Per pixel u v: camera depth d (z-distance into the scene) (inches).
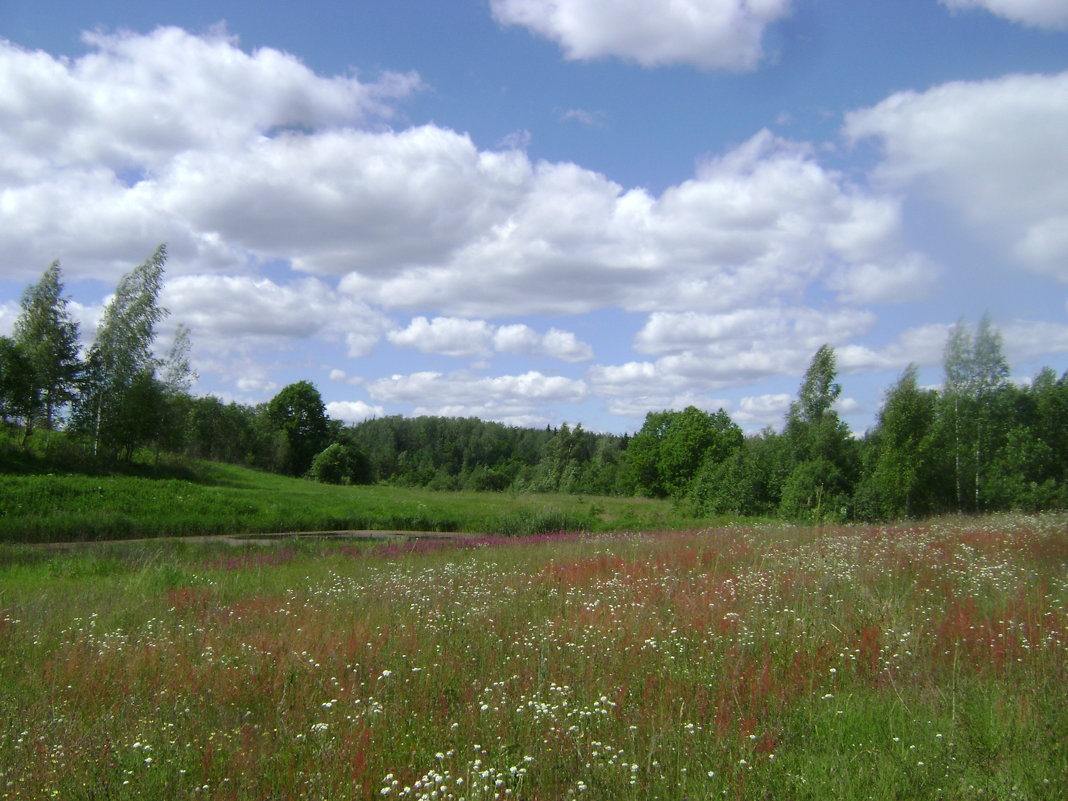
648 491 3014.3
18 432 1673.2
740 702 231.6
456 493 2578.7
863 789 171.0
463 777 178.5
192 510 1304.1
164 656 306.0
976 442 1364.4
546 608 390.6
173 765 193.0
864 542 586.9
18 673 288.2
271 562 737.6
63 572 637.9
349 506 1588.3
